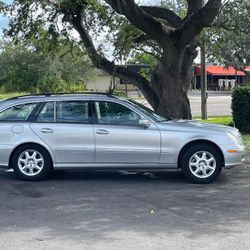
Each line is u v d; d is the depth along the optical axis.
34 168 6.91
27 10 11.19
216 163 6.71
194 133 6.68
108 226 4.65
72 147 6.79
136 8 9.87
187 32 9.95
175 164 6.74
